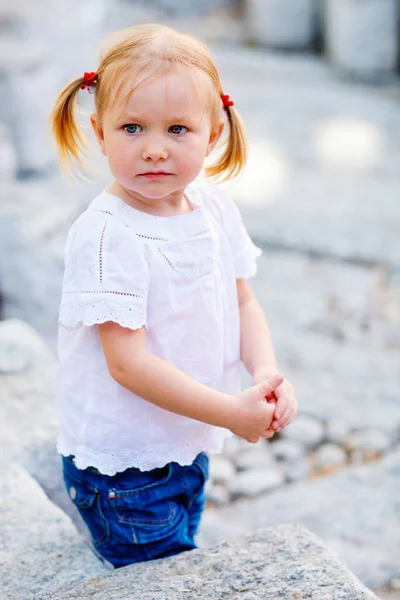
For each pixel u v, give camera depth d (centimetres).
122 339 140
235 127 155
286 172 594
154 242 142
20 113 495
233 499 286
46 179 511
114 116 136
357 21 765
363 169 600
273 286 445
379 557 251
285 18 852
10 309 397
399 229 505
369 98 747
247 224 511
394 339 397
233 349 160
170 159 137
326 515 274
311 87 772
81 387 151
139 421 150
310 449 315
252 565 141
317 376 363
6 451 205
